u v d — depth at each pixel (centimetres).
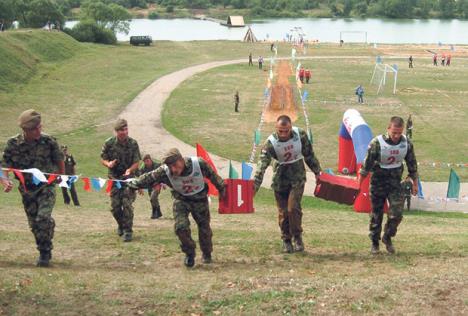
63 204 2152
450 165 3362
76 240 1192
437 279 803
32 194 948
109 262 983
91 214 1808
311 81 6831
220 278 852
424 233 1512
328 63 8731
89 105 5159
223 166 3356
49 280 817
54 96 5503
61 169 984
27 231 1341
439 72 7831
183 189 931
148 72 7344
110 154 1184
